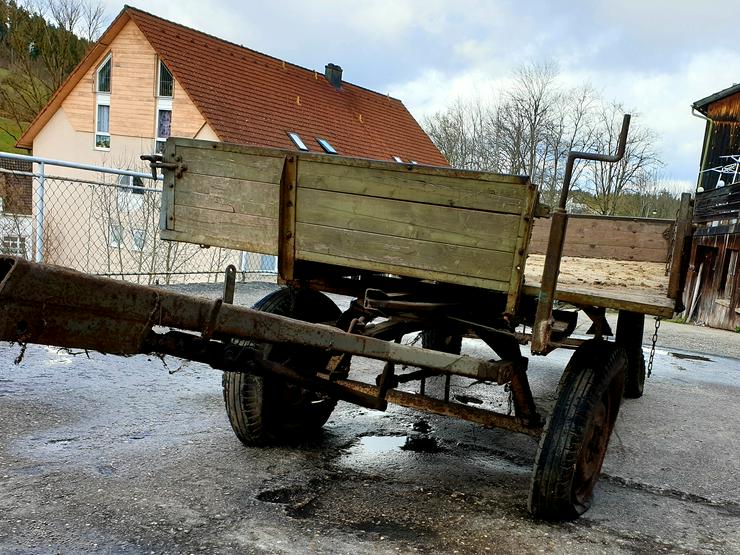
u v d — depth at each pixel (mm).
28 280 1746
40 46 33094
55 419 4254
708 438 5230
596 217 7363
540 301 2949
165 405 4770
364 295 3877
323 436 4441
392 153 28062
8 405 4438
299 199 3240
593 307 4078
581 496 3502
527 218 2785
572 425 3172
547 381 6910
